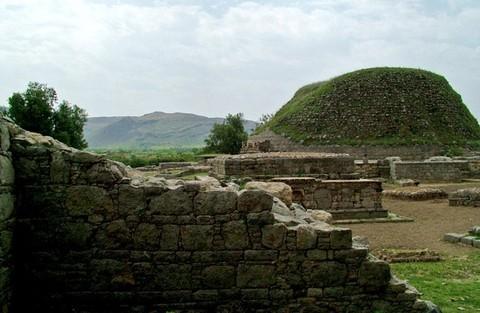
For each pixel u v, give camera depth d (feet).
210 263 27.25
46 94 151.84
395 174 130.93
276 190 35.76
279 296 27.17
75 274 27.02
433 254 47.62
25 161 26.94
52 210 27.04
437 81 229.04
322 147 193.57
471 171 138.31
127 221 27.14
